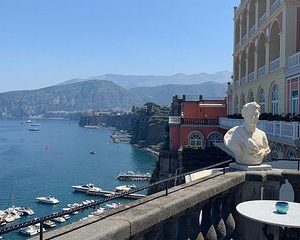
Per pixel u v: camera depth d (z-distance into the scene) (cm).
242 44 4788
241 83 4903
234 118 4506
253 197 731
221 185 638
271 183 738
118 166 11950
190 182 647
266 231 672
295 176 734
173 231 522
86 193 7819
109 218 440
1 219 5712
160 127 16650
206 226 616
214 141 5919
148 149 16175
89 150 16438
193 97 7406
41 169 10994
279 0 3070
